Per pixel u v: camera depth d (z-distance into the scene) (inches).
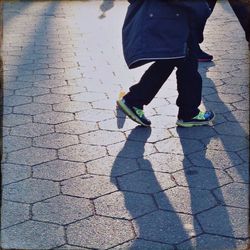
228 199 99.9
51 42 218.7
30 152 119.0
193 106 128.2
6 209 96.8
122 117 138.0
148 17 111.9
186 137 126.0
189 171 110.5
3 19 252.2
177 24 112.1
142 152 118.7
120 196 101.1
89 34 232.7
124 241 88.2
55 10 277.7
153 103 146.7
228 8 260.8
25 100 151.1
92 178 107.7
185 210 96.5
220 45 203.8
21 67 184.1
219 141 124.0
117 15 268.2
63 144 123.0
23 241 88.3
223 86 160.2
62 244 87.7
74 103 148.7
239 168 111.3
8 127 132.1
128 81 168.7
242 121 134.7
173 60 123.0
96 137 126.4
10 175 108.8
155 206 97.7
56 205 98.2
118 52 203.2
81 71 179.5
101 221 93.3
